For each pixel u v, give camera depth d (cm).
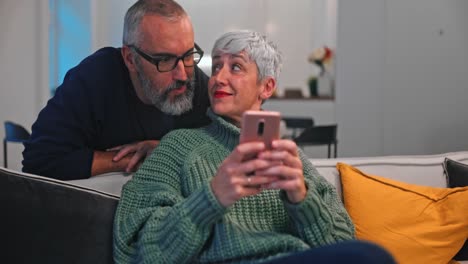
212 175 140
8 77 450
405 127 404
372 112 419
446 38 382
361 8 417
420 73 394
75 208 137
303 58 767
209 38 664
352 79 427
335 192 154
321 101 591
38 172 161
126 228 133
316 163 192
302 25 764
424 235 173
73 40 548
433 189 185
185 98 163
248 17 700
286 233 140
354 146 429
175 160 144
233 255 124
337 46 432
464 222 176
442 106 387
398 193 180
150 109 176
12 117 455
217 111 146
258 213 139
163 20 155
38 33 465
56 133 162
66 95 166
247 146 116
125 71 173
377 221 175
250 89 147
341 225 140
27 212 132
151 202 136
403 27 398
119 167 164
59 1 546
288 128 525
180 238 120
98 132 173
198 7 655
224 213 122
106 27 549
